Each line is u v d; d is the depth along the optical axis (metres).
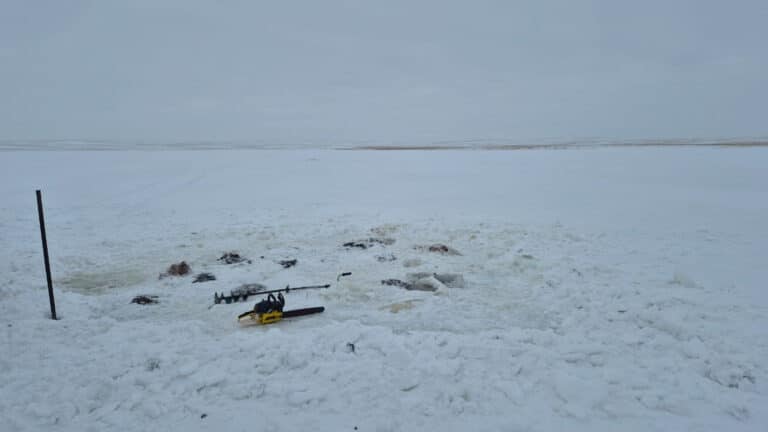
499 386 3.61
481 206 13.09
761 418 3.23
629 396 3.49
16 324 4.79
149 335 4.60
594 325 4.88
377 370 3.86
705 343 4.37
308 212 12.28
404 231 9.71
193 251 8.30
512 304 5.59
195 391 3.57
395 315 5.24
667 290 5.96
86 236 9.47
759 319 4.97
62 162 27.95
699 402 3.42
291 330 4.83
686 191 15.36
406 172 22.42
